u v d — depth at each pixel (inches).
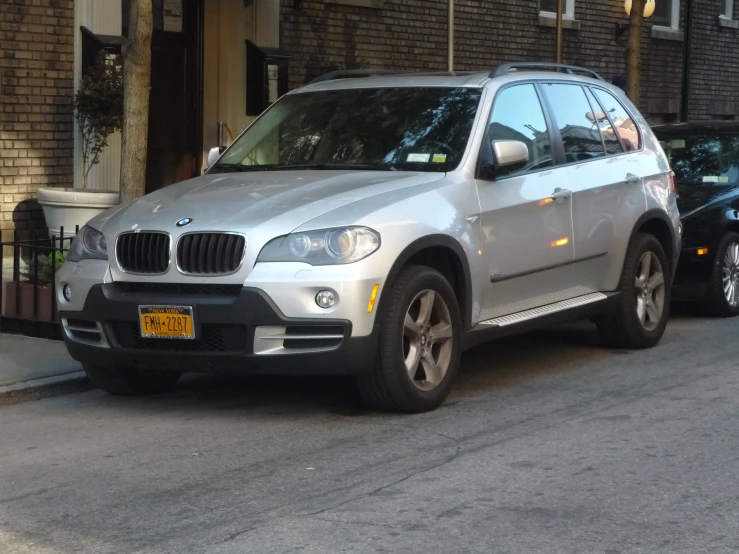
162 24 555.5
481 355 348.8
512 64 317.1
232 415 275.9
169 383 302.8
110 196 461.1
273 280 248.2
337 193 265.4
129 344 266.5
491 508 202.4
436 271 269.4
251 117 581.6
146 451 244.7
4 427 268.1
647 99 860.0
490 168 289.1
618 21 816.9
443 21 677.9
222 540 187.5
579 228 320.2
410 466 229.3
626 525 193.3
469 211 279.1
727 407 278.5
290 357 250.5
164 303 255.8
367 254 251.4
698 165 435.2
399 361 260.5
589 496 209.2
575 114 333.4
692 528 191.8
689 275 406.9
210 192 277.1
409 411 270.7
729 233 414.0
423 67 669.3
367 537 187.8
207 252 254.8
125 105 363.3
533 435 253.0
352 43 628.7
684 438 249.8
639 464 229.8
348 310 248.7
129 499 211.0
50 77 488.4
